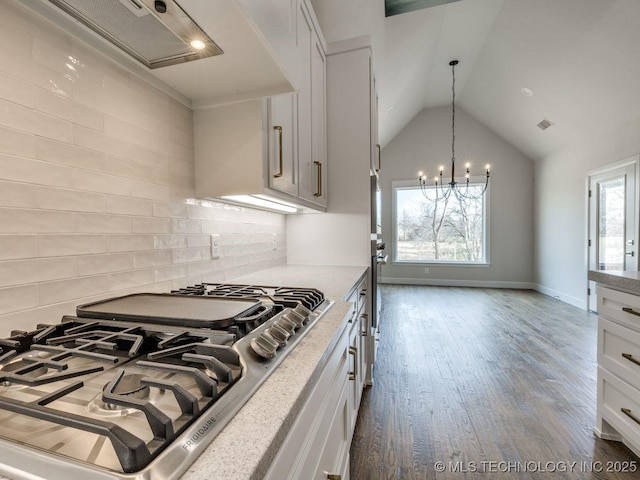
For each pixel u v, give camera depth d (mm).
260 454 346
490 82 4555
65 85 792
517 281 5613
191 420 379
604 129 3732
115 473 306
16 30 689
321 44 2002
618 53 2797
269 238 2025
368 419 1725
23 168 706
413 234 6148
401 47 3357
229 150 1208
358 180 2180
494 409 1818
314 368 573
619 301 1419
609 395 1490
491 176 5691
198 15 729
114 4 701
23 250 708
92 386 502
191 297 943
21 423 401
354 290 1468
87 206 851
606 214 3773
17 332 650
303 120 1586
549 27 3102
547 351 2688
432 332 3209
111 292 923
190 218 1255
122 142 954
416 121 6004
